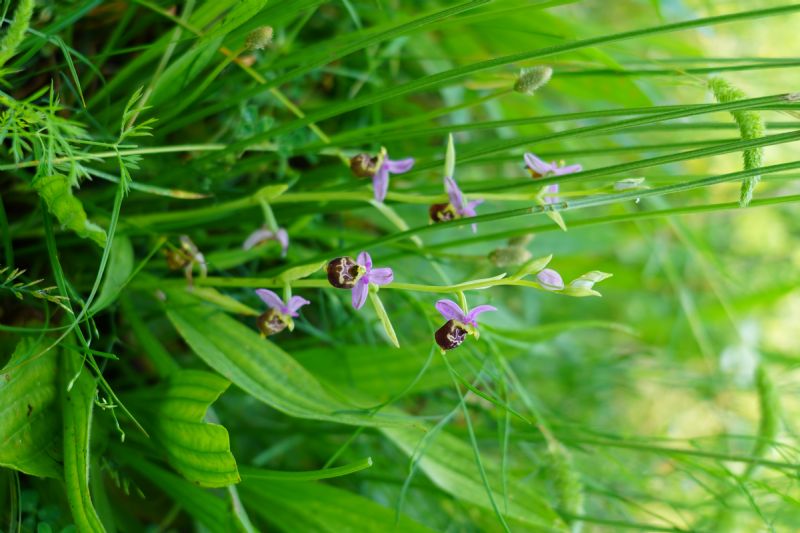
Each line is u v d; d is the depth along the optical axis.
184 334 0.61
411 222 0.76
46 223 0.58
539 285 0.55
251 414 0.73
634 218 0.57
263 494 0.66
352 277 0.57
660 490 0.80
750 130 0.55
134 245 0.67
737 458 0.63
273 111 0.73
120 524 0.68
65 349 0.60
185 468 0.59
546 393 0.87
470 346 0.65
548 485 0.69
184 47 0.64
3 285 0.57
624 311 1.04
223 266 0.65
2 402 0.57
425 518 0.73
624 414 1.01
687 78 0.62
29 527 0.61
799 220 1.12
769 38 1.04
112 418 0.64
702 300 1.05
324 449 0.73
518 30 0.70
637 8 0.98
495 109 0.80
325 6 0.75
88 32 0.67
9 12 0.61
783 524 0.72
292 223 0.67
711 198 1.05
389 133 0.61
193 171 0.63
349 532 0.64
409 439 0.65
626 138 0.84
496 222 0.78
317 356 0.69
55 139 0.56
